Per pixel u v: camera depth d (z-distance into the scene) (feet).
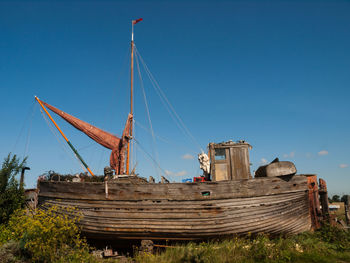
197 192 42.06
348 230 48.08
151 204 41.93
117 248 45.65
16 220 44.93
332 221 49.19
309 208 47.78
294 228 45.37
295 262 35.01
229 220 41.73
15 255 38.75
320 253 38.58
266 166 45.34
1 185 49.88
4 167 51.93
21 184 52.75
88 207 43.34
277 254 36.86
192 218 41.37
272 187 44.32
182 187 42.19
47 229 36.58
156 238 42.34
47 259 36.40
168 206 41.75
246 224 42.27
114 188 42.96
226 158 48.55
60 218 40.63
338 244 41.75
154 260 36.52
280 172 44.55
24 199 51.93
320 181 52.85
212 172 48.14
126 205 42.32
